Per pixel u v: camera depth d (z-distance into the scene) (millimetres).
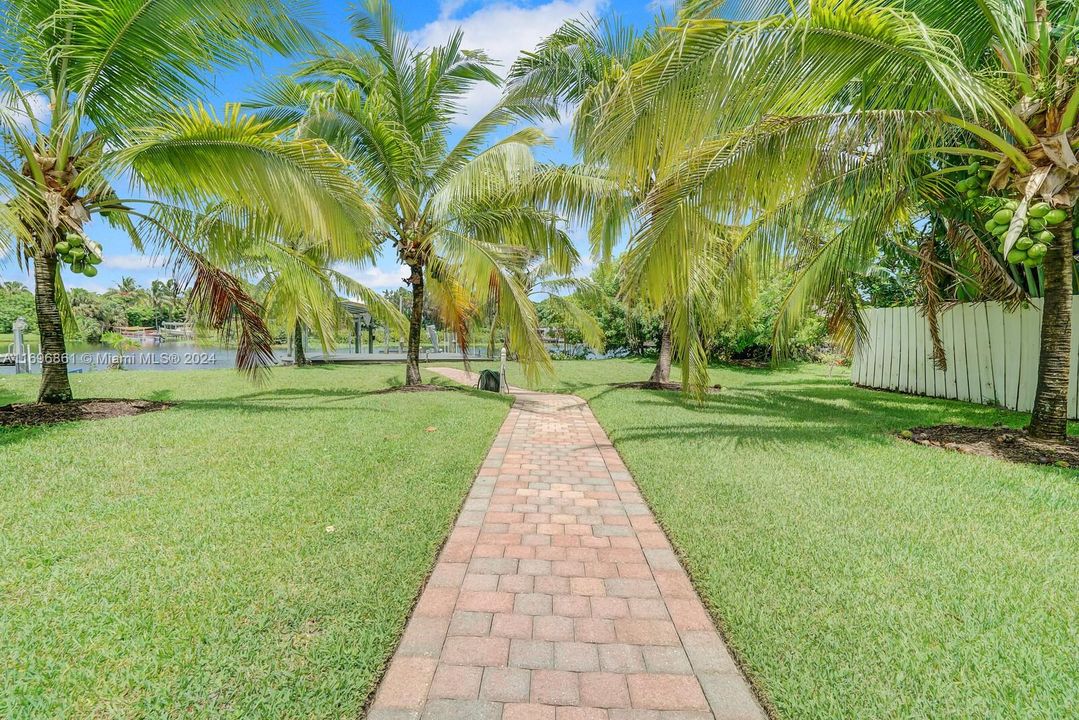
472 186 8500
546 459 5191
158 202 6453
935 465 4680
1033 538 3137
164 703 1768
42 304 6633
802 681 1917
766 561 2846
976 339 8828
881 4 4207
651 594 2566
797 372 15914
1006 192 4918
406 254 10023
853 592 2521
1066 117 4156
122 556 2795
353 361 21344
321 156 5824
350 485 4043
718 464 4746
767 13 4176
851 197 5910
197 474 4242
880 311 11227
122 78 5914
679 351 7270
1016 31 4406
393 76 8766
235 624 2207
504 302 8320
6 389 9328
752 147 4453
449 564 2863
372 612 2316
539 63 9297
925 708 1784
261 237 7703
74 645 2043
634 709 1804
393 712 1763
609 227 10133
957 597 2477
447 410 7625
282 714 1737
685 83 3637
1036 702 1804
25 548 2854
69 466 4340
